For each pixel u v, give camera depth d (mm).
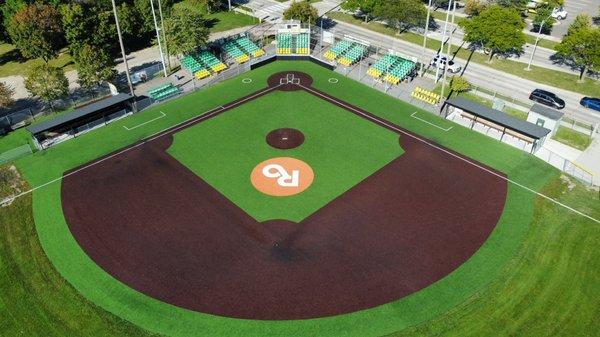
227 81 75625
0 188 53219
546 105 69375
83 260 43625
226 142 60094
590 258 43281
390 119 64938
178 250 44438
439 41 91188
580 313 38312
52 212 49438
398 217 48094
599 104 67750
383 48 87125
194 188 52219
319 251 44156
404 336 36750
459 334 36875
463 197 50844
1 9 86500
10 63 86188
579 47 73000
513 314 38375
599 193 51469
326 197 50812
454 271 42219
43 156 58156
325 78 76312
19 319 38625
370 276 41719
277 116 65750
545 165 55844
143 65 83812
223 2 113375
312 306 39062
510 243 45125
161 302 39500
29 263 43656
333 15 105375
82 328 37688
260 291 40344
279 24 91188
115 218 48312
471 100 70312
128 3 100438
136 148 59062
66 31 80812
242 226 47062
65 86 68125
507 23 78062
